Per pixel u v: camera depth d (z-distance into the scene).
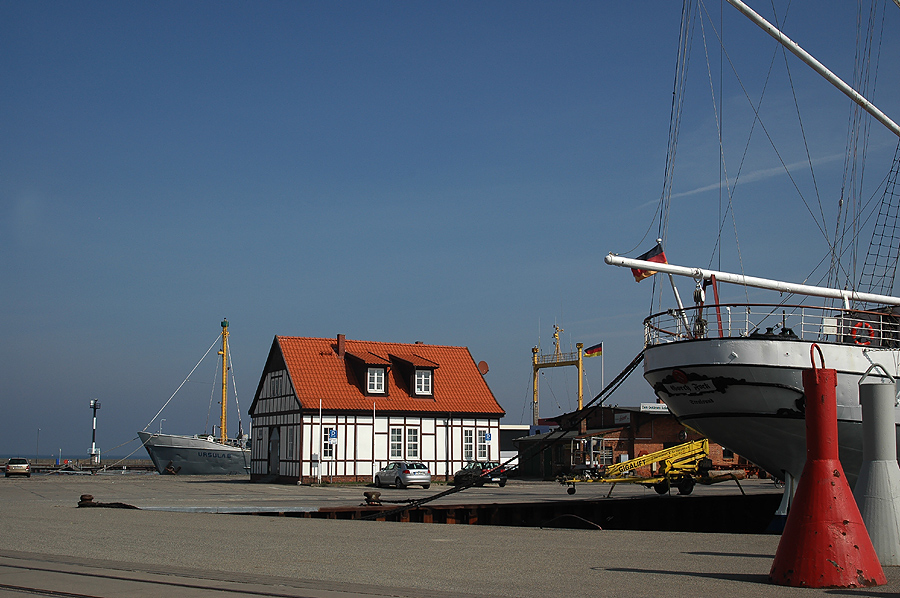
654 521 31.73
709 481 45.31
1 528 16.39
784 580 9.09
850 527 9.10
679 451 44.28
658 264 24.56
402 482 44.69
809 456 9.53
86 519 19.08
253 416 56.16
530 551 12.73
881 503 11.23
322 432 50.12
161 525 17.48
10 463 64.81
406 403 52.88
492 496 36.16
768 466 22.66
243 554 11.95
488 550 12.85
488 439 54.94
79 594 7.86
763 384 20.69
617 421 58.16
